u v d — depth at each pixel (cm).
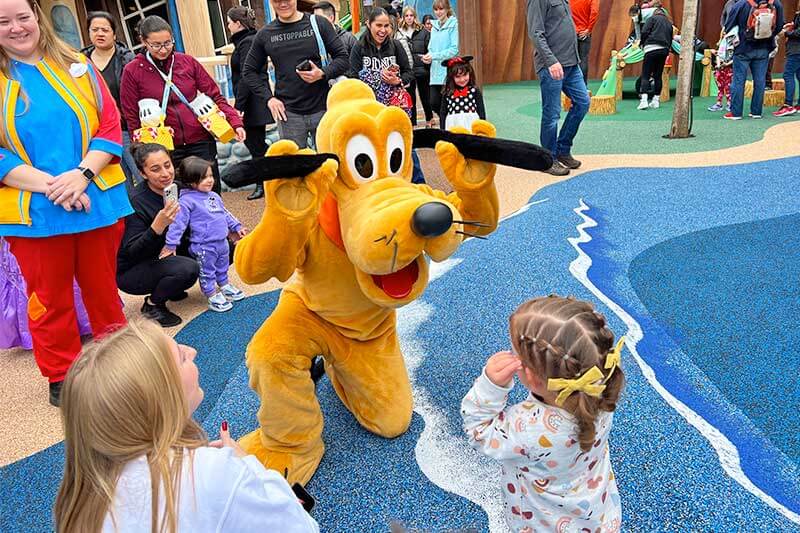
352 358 252
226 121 506
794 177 586
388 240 196
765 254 421
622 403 275
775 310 347
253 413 296
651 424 260
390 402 262
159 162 386
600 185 605
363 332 249
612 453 246
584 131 884
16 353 379
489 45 1468
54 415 312
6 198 275
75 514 130
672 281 392
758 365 297
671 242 454
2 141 271
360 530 221
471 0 909
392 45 591
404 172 231
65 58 284
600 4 1413
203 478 126
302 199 204
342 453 260
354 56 590
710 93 1135
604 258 435
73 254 299
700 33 1338
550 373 158
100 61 541
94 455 128
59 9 803
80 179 279
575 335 154
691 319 344
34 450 285
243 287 452
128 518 124
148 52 487
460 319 365
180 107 505
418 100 1220
